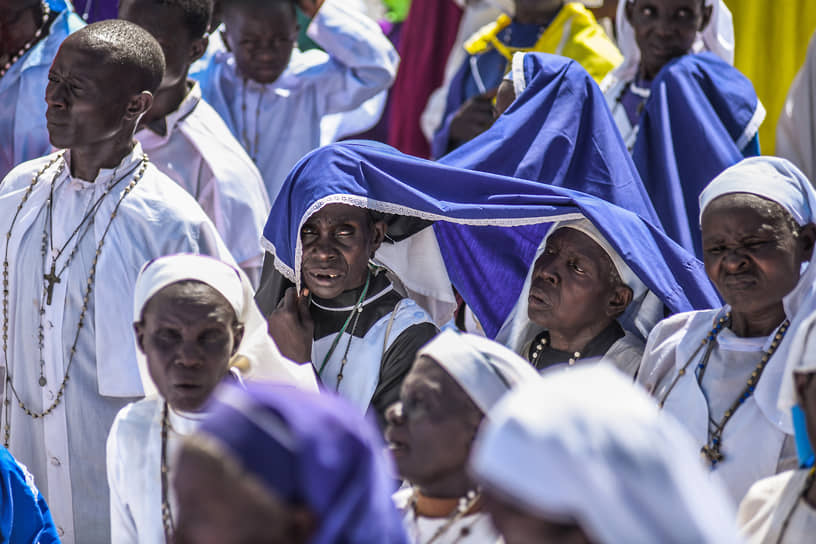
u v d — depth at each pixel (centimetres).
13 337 674
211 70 976
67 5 880
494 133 689
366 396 617
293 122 976
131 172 675
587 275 598
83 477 658
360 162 622
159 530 497
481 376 412
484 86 1073
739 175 521
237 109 967
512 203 623
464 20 1183
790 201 511
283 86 978
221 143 815
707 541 264
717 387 519
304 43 1185
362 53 993
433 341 429
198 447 269
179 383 486
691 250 724
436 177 636
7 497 534
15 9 838
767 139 994
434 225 670
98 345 651
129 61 657
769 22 1003
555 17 1055
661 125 782
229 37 952
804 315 497
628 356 596
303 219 606
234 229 793
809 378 392
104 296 654
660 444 270
